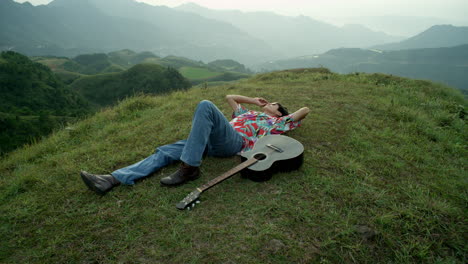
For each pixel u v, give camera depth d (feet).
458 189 9.20
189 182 9.36
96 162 11.65
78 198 8.99
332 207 8.05
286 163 9.42
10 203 9.19
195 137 8.83
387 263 6.48
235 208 8.04
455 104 22.12
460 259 6.57
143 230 7.38
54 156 13.24
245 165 9.00
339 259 6.48
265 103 12.26
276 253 6.51
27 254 6.96
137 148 12.78
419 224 7.41
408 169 10.39
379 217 7.53
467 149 13.07
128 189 9.14
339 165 10.32
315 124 14.52
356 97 20.77
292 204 8.16
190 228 7.35
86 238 7.27
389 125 15.10
